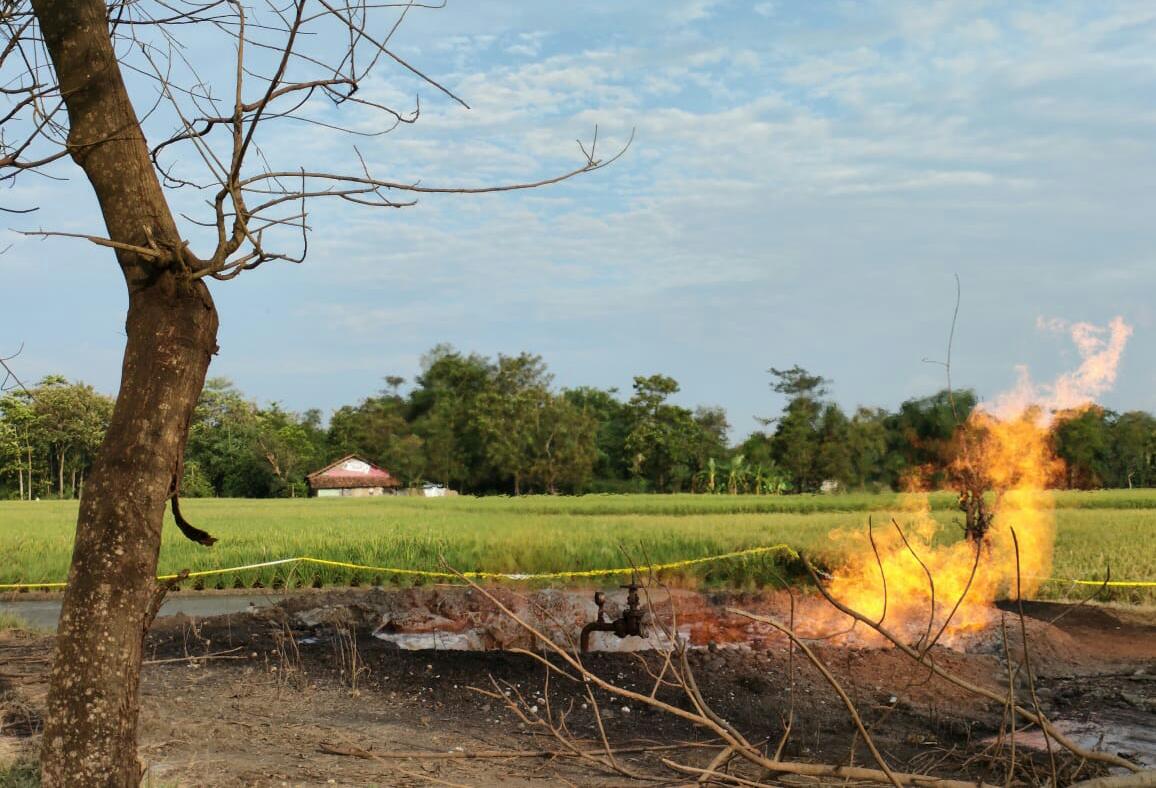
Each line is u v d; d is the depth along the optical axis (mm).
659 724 6750
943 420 49469
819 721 7016
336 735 6215
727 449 92812
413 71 3922
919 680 8141
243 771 5254
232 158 3875
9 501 51250
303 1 3689
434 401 103000
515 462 88750
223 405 86125
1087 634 11180
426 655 8656
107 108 3949
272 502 55750
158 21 4090
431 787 5094
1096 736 6793
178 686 7527
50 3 3855
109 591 3836
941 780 3824
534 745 6062
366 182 3953
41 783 4031
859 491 62156
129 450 3906
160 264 3943
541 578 17422
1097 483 52812
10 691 6930
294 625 10555
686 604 11180
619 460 93688
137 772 3928
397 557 19578
